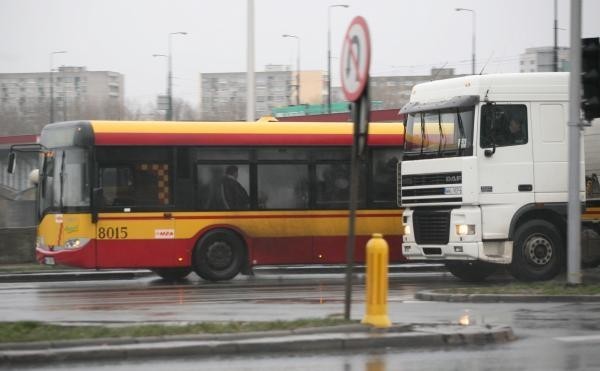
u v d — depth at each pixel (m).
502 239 30.55
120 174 33.47
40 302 26.22
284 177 35.00
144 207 33.56
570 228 26.73
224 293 28.97
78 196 33.19
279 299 26.47
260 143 34.75
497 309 22.70
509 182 30.59
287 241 34.84
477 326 18.52
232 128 34.62
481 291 25.62
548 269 31.27
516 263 31.05
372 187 35.59
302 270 40.53
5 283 35.97
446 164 30.72
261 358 16.05
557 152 31.12
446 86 31.33
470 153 30.22
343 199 35.44
